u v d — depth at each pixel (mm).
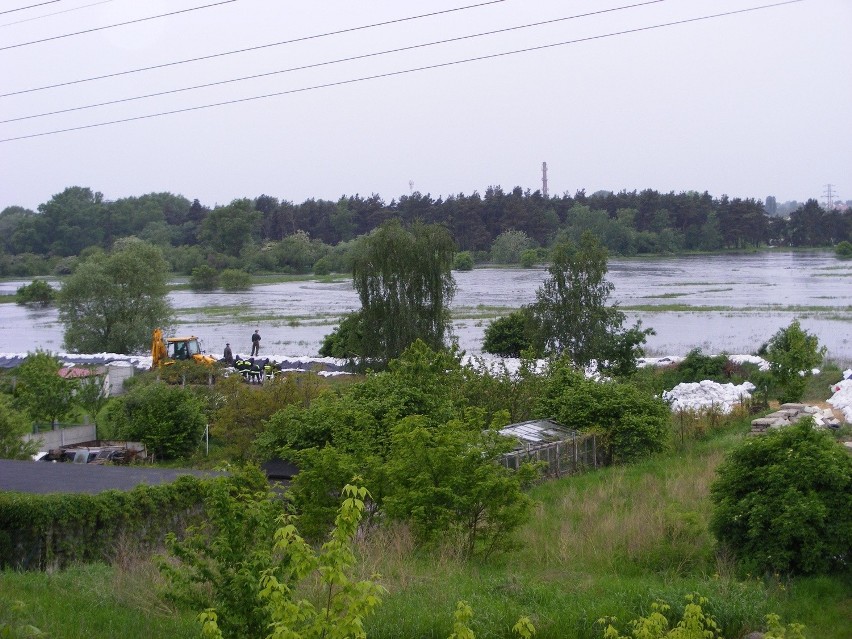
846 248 176500
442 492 14484
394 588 11547
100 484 18859
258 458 23453
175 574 9266
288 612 6641
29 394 35406
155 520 17016
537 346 46594
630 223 186125
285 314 93562
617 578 13000
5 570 14250
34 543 15375
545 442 25188
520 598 11414
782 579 13211
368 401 24219
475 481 14688
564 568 13938
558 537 15930
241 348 66750
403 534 14438
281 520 8750
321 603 9852
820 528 13281
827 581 12867
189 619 10320
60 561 15312
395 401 24078
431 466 14836
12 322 97250
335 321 85688
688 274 133375
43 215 190625
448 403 25266
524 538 15992
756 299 92625
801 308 82125
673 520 15594
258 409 31547
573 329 45656
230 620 8477
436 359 28000
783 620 11547
